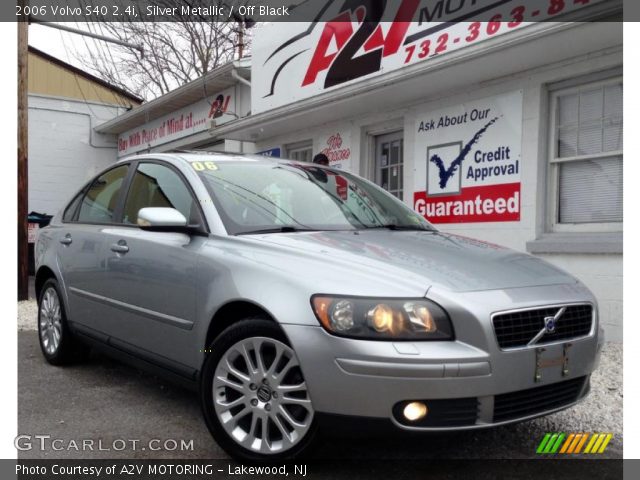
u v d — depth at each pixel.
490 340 2.78
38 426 3.76
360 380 2.73
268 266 3.16
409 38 7.38
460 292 2.87
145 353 3.96
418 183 7.96
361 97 7.85
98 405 4.15
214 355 3.22
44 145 17.48
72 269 4.83
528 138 6.62
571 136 6.40
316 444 2.95
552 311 3.03
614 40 5.67
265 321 3.03
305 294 2.92
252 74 10.80
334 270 3.01
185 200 3.93
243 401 3.13
